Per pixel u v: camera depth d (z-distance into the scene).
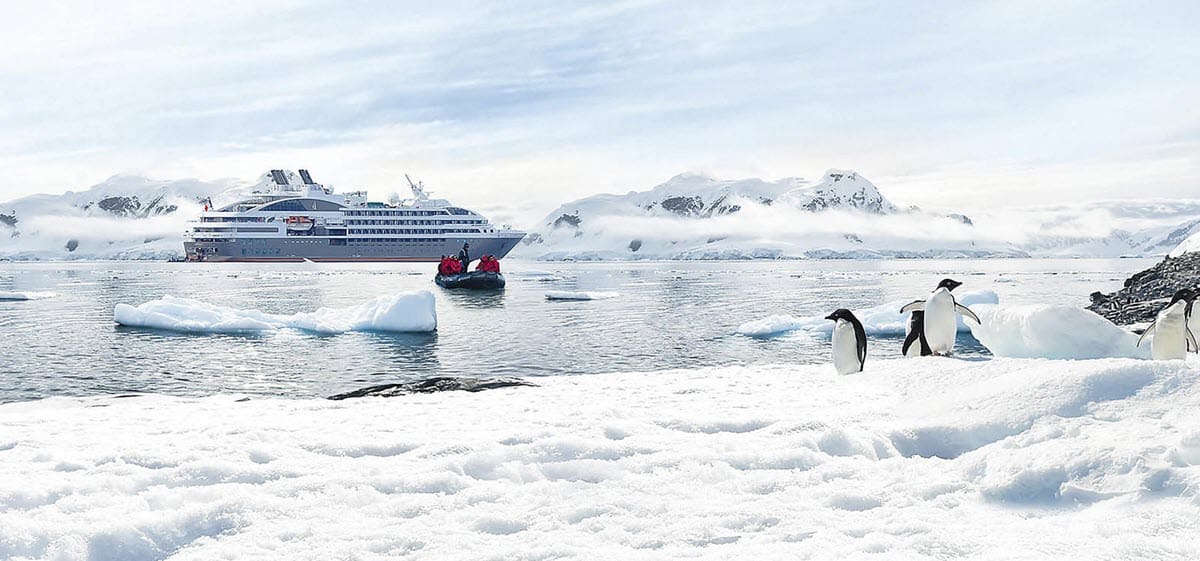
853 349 10.07
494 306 41.09
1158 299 21.83
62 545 3.60
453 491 4.54
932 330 10.87
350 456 5.34
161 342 24.47
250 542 3.72
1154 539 3.49
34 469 4.91
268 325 27.80
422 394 9.20
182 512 4.03
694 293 53.97
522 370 19.30
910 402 6.94
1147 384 5.74
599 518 4.02
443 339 25.53
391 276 85.44
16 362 20.20
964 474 4.77
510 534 3.84
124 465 4.93
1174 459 4.41
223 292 55.84
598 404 7.75
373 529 3.90
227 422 6.92
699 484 4.62
